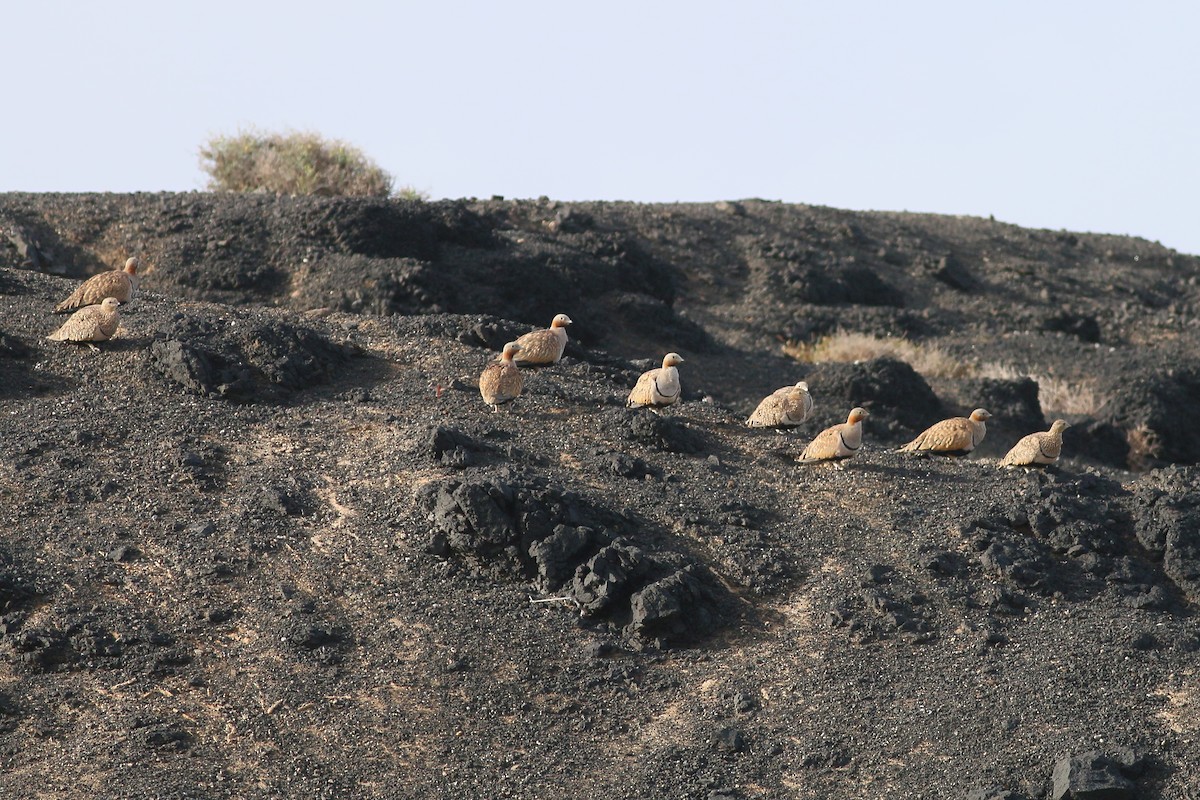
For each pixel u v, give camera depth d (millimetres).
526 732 42312
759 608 48125
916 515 53844
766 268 153000
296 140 150625
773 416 63000
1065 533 51406
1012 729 40156
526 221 137750
